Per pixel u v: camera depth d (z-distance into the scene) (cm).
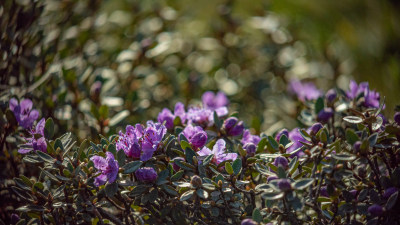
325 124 66
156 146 56
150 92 86
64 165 57
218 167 57
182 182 56
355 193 57
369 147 55
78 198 57
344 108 64
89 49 83
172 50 94
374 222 55
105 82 77
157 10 95
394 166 58
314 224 57
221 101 72
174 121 62
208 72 99
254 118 69
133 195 55
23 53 72
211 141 60
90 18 86
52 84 73
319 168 57
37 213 59
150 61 90
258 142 62
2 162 66
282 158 56
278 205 56
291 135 65
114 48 89
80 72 77
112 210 62
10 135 65
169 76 91
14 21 71
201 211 58
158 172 58
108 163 55
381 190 58
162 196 57
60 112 70
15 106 63
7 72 69
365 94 63
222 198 56
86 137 69
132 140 56
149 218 58
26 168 66
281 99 90
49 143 57
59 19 80
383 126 59
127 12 98
